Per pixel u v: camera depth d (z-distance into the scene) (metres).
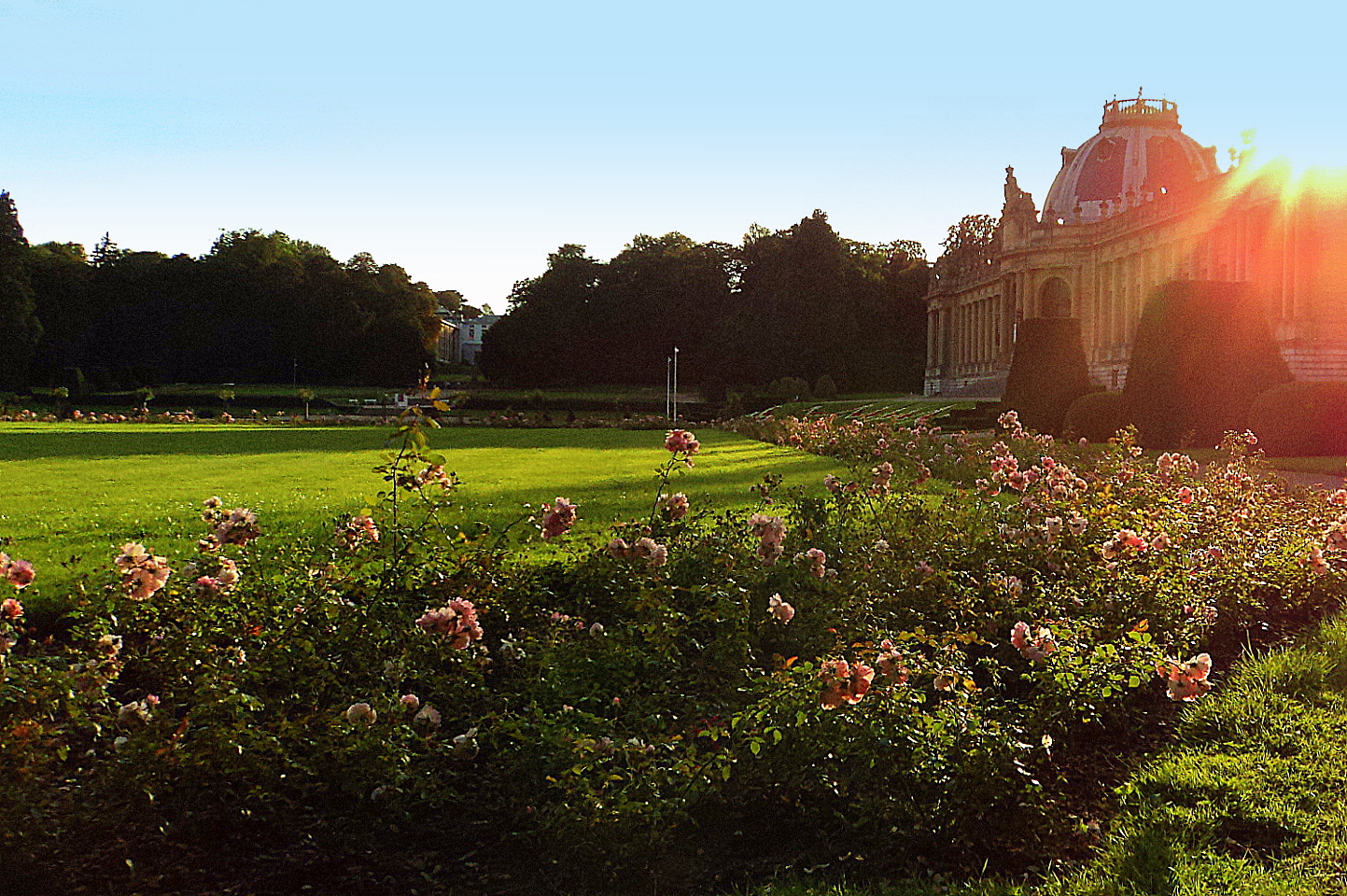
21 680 7.39
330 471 28.39
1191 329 42.41
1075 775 8.84
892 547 12.75
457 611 8.42
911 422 71.88
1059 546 12.70
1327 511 16.28
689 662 10.17
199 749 7.54
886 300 140.12
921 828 7.53
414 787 7.70
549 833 7.34
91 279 155.50
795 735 7.84
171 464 31.30
